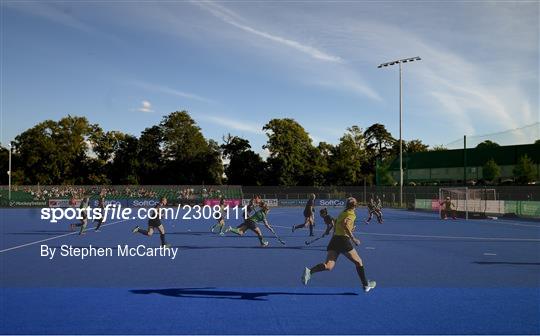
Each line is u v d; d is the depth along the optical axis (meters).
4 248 16.59
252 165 86.00
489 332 6.72
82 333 6.62
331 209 59.81
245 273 11.37
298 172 83.12
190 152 86.19
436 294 9.09
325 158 92.38
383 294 9.07
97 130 88.69
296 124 86.44
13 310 7.82
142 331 6.70
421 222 32.88
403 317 7.46
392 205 61.81
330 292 9.23
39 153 84.19
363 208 59.09
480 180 63.84
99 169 86.50
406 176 69.88
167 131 87.50
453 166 70.56
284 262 13.22
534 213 36.50
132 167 84.69
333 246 9.15
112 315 7.51
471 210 44.25
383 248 16.86
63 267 12.29
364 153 95.06
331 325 7.00
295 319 7.30
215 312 7.69
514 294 9.12
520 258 14.30
